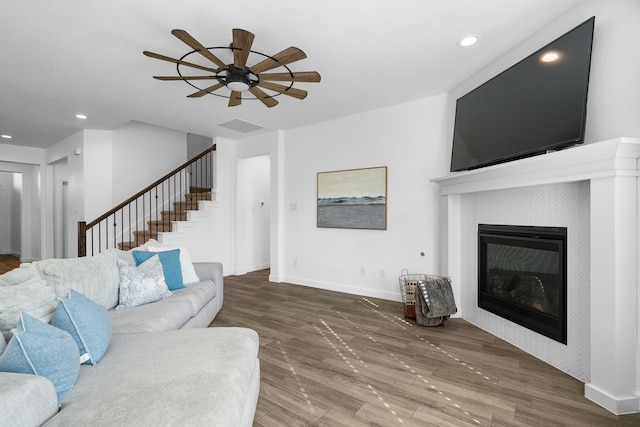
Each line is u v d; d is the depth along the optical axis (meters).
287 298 4.16
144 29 2.34
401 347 2.65
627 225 1.77
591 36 1.90
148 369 1.42
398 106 3.97
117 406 1.16
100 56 2.73
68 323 1.50
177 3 2.05
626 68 1.82
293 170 5.04
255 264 6.27
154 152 6.06
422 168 3.79
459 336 2.88
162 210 6.18
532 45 2.46
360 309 3.69
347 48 2.64
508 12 2.18
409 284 3.40
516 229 2.61
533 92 2.30
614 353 1.78
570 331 2.17
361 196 4.29
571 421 1.71
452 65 2.95
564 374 2.20
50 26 2.29
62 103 3.88
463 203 3.34
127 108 4.06
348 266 4.44
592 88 2.00
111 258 2.62
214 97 3.68
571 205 2.15
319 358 2.46
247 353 1.62
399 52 2.71
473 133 2.97
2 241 8.32
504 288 2.80
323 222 4.67
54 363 1.23
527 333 2.54
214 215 5.57
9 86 3.35
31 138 5.82
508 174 2.47
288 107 4.06
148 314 2.22
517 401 1.89
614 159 1.73
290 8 2.11
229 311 3.62
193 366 1.45
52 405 1.13
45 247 6.64
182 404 1.16
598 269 1.86
